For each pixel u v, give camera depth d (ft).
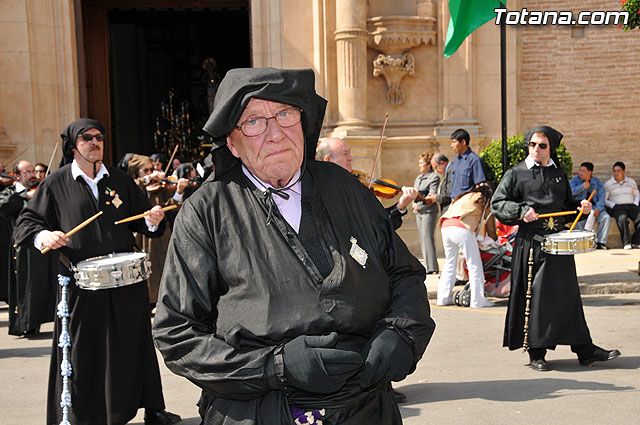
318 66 41.60
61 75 42.42
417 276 7.95
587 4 42.75
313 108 7.62
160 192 32.78
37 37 41.47
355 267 7.32
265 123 7.30
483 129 42.19
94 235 15.38
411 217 41.81
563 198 20.17
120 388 15.03
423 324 7.37
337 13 41.01
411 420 16.21
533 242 19.70
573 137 43.39
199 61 77.92
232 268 7.07
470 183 32.09
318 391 6.67
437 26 42.24
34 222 15.17
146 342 15.55
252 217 7.29
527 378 19.20
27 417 17.25
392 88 42.22
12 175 35.81
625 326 24.66
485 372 19.85
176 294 7.12
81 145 15.44
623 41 42.68
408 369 7.17
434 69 42.55
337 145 16.83
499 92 42.01
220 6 50.83
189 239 7.22
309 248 7.33
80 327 14.90
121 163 34.73
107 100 53.83
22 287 26.78
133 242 16.11
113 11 72.54
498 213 20.01
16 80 41.01
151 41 76.64
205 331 7.09
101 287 14.39
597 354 19.85
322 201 7.63
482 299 28.78
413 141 41.47
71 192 15.51
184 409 17.46
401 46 41.75
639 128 43.09
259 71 7.33
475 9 29.86
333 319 6.97
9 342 26.32
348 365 6.66
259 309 6.90
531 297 19.63
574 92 43.21
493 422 15.89
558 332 19.38
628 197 41.78
